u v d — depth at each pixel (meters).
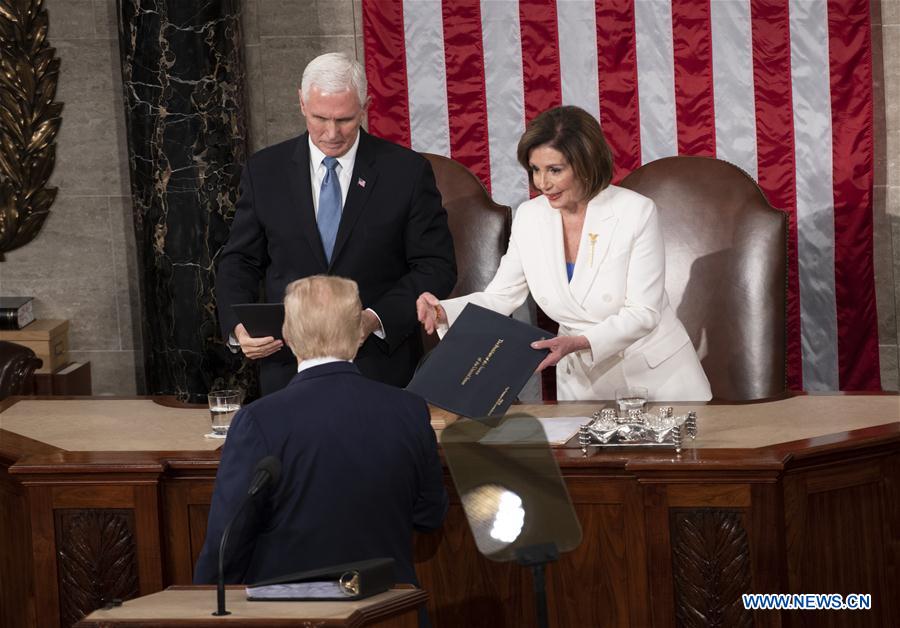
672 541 12.84
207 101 21.86
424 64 22.77
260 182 15.85
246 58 23.41
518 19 22.52
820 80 22.00
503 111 22.78
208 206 22.09
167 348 22.58
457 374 13.23
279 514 10.31
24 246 24.72
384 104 22.92
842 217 22.33
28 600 14.68
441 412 13.96
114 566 13.73
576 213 15.61
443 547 13.65
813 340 22.84
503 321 13.67
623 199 15.47
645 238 15.35
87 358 25.03
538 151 14.88
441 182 21.22
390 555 10.52
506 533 9.55
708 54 22.20
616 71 22.47
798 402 15.20
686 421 13.47
